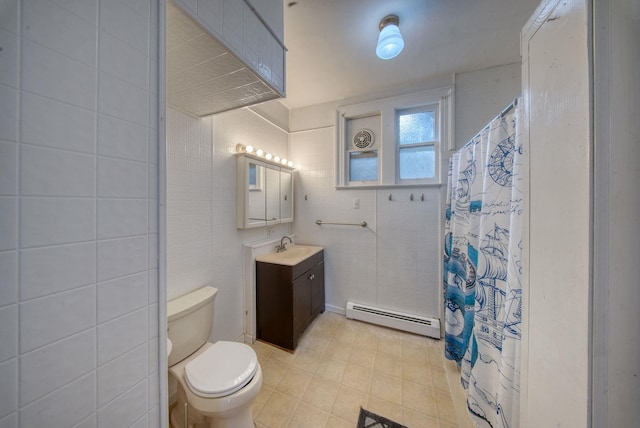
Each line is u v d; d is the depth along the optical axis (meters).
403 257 2.16
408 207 2.13
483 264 1.13
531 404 0.60
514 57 1.71
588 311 0.41
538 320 0.57
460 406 1.32
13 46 0.40
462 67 1.83
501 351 1.00
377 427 1.21
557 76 0.50
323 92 2.20
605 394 0.40
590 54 0.40
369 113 2.23
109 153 0.53
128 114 0.56
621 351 0.40
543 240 0.55
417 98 2.04
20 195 0.41
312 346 1.88
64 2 0.46
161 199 0.63
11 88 0.40
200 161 1.53
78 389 0.49
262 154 2.00
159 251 0.63
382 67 1.82
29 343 0.43
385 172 2.17
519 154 0.86
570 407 0.46
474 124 1.88
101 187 0.52
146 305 0.61
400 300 2.18
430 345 1.90
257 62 1.00
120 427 0.56
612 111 0.39
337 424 1.23
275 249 2.20
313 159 2.46
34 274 0.43
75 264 0.48
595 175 0.40
